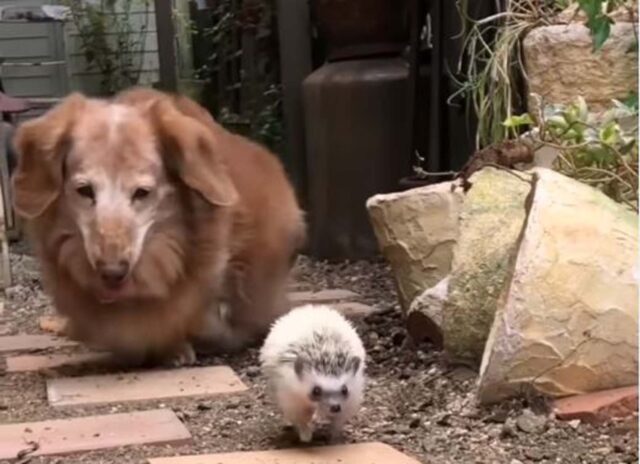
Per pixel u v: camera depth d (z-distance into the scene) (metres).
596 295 1.10
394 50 2.35
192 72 3.35
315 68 2.60
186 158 1.33
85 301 1.39
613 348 1.10
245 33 2.91
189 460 1.00
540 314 1.10
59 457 1.05
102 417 1.17
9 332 1.77
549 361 1.10
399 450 1.03
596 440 1.03
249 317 1.51
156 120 1.34
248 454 1.02
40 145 1.33
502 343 1.10
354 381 1.02
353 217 2.34
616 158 1.34
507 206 1.31
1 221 2.12
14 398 1.30
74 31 3.80
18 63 3.77
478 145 1.76
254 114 2.86
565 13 1.68
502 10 1.98
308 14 2.51
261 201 1.50
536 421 1.07
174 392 1.28
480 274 1.27
